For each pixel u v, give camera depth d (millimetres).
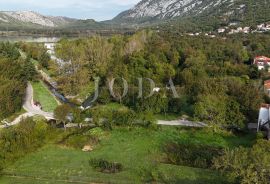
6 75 101438
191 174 58000
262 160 47906
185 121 83125
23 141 66438
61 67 120812
